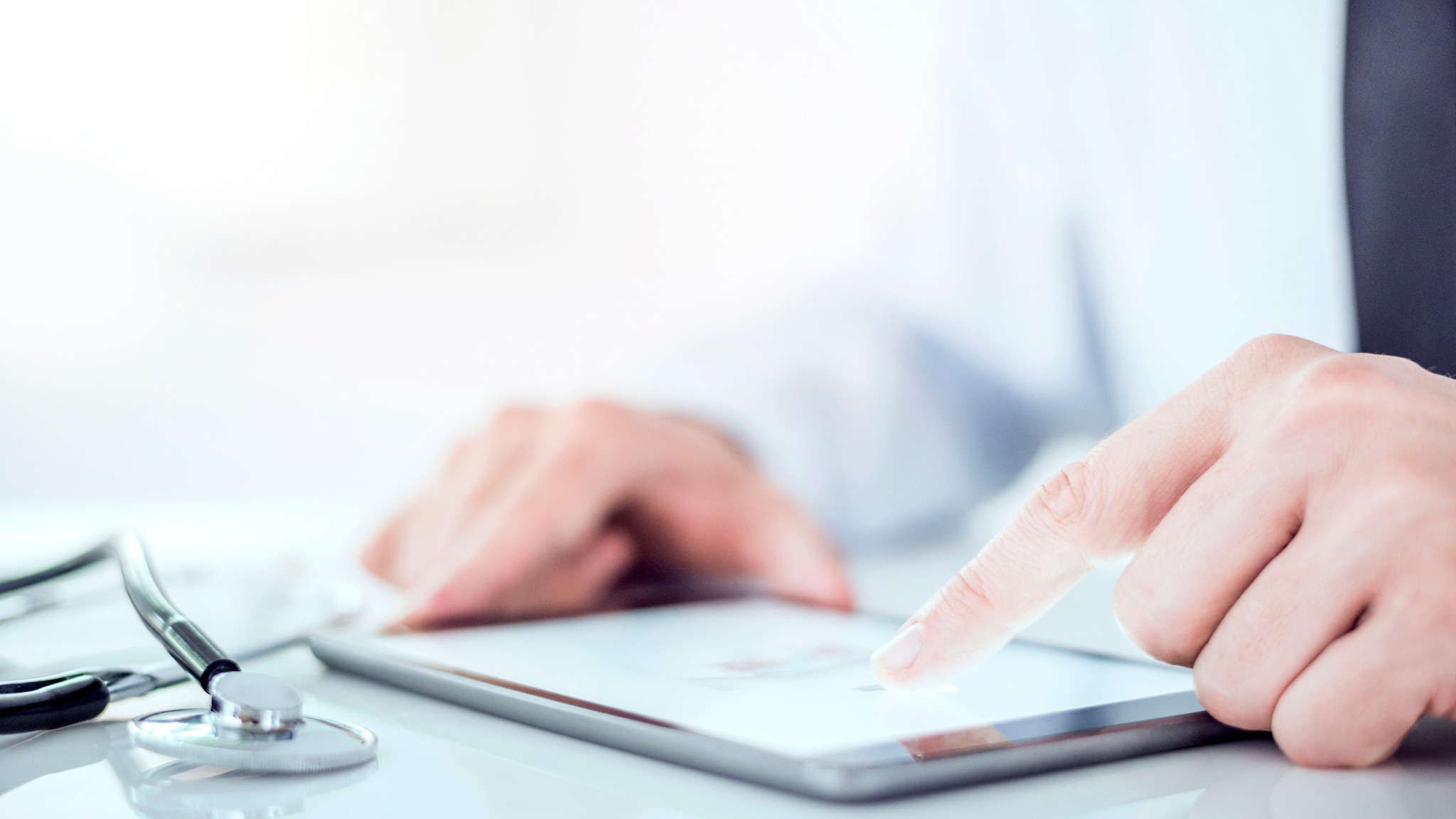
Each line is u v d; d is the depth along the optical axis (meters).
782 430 0.86
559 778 0.28
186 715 0.32
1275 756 0.31
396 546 0.79
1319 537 0.31
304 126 2.72
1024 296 0.99
